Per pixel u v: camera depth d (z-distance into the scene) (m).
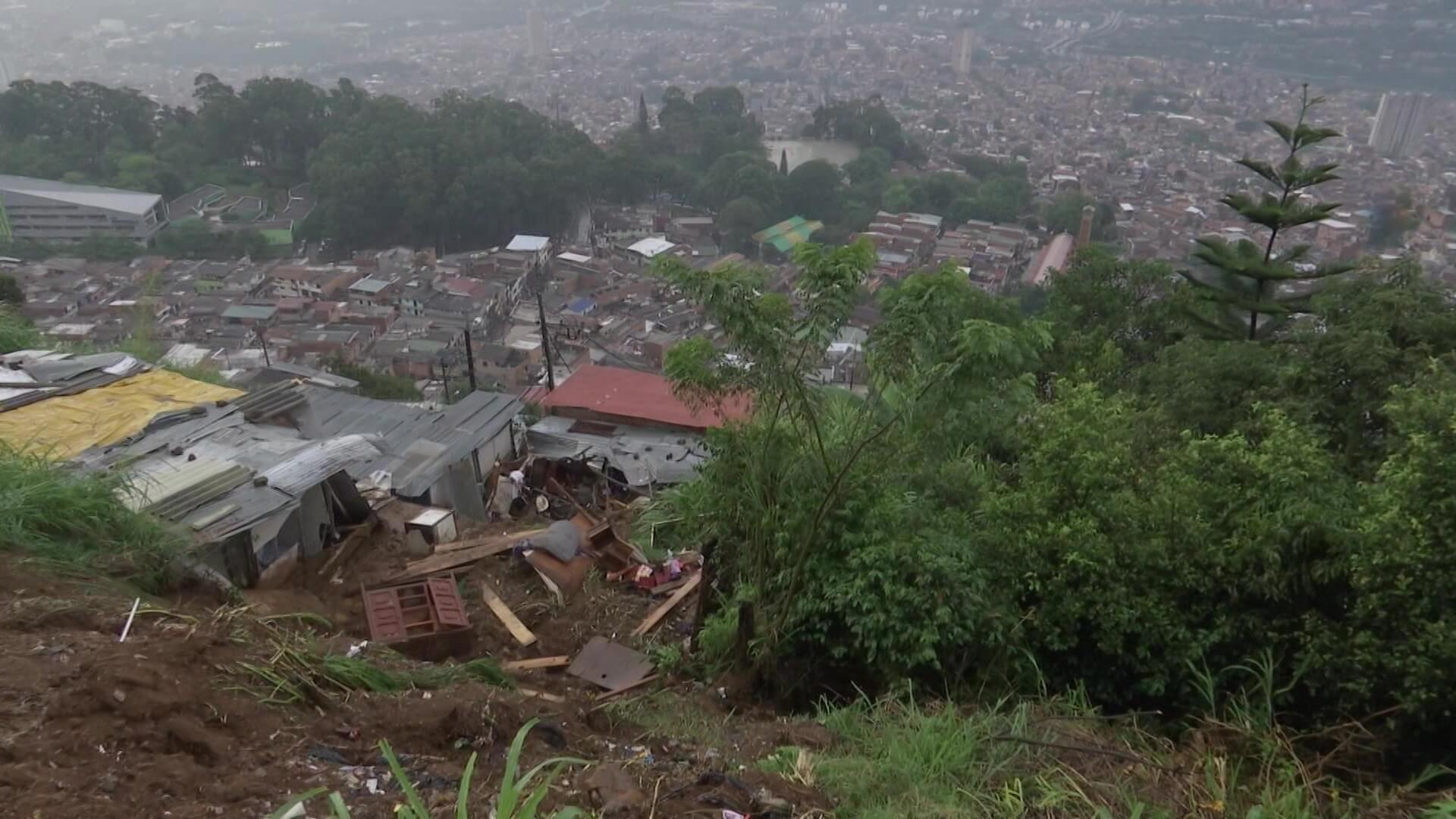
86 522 5.30
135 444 6.95
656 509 9.31
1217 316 14.98
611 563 8.09
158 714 3.02
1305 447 5.28
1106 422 6.07
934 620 5.05
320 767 3.09
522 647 6.59
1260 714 4.64
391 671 4.54
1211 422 9.60
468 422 9.77
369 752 3.26
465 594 7.17
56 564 4.78
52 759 2.71
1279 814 3.59
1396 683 4.29
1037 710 4.77
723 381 5.30
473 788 3.09
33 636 3.67
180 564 5.53
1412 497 4.40
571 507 9.78
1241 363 9.88
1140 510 5.30
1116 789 3.76
